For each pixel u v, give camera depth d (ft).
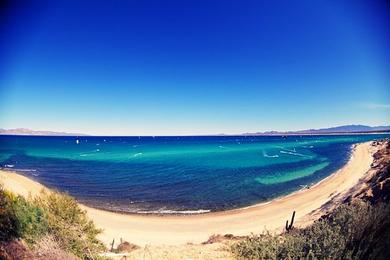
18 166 217.36
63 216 41.55
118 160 270.26
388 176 60.80
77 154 330.54
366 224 27.68
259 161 247.50
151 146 494.18
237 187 141.08
